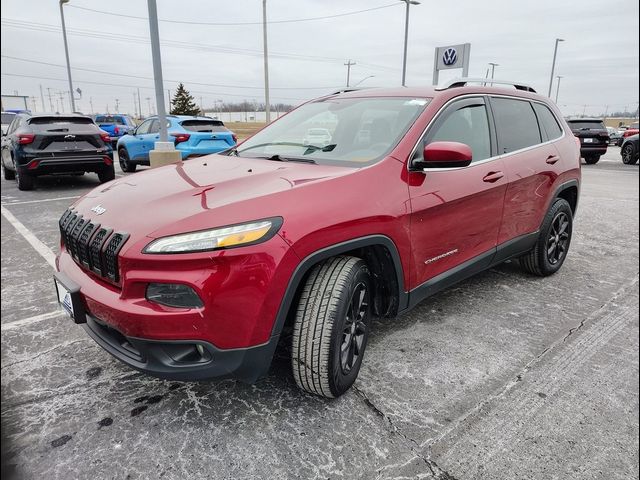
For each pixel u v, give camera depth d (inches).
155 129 448.8
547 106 167.5
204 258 74.9
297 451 81.7
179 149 423.5
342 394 96.3
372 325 130.3
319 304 86.4
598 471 78.4
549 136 162.9
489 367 109.7
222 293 75.5
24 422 88.0
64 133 342.3
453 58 880.3
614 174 547.8
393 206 98.2
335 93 153.3
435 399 97.1
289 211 82.8
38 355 112.4
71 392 97.8
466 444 84.1
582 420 91.1
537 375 106.6
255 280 77.2
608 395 99.3
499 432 87.4
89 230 89.0
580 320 135.3
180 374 78.9
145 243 77.8
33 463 77.9
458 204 115.8
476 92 133.1
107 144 364.2
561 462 80.3
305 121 135.9
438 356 114.1
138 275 77.2
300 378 89.7
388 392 99.3
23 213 271.4
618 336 125.7
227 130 461.4
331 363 87.3
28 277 164.7
